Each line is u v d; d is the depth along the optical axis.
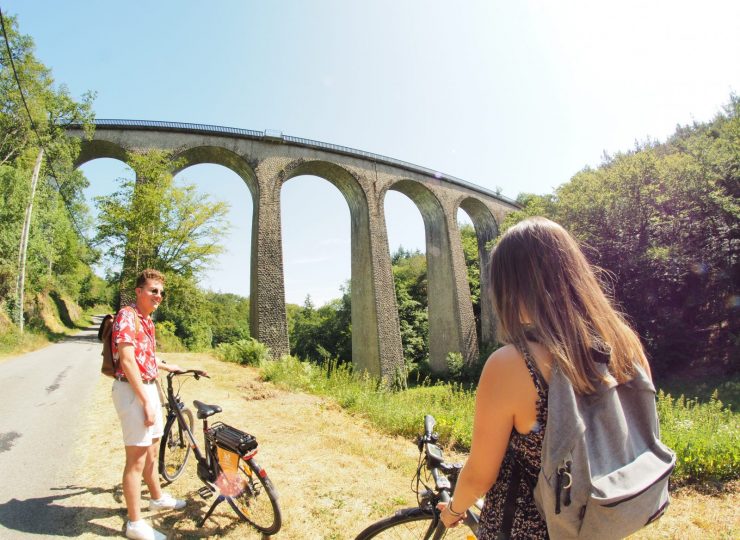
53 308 36.03
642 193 23.00
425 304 53.84
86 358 15.34
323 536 3.59
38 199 26.62
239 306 82.31
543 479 1.08
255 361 14.39
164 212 25.69
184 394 8.86
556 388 1.13
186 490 4.27
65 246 44.41
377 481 4.85
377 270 32.03
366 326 32.12
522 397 1.22
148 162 24.97
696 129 31.42
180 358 15.64
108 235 24.88
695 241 22.09
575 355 1.15
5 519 3.55
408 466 5.42
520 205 50.19
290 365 11.85
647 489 1.04
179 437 4.62
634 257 22.16
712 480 5.56
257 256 26.77
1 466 4.70
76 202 41.59
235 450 3.56
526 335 1.30
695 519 4.52
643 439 1.21
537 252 1.31
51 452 5.15
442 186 38.81
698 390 18.14
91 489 4.17
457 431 6.93
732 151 21.95
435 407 8.57
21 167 24.20
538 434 1.21
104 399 8.09
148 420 3.26
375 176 33.84
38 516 3.62
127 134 25.94
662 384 20.34
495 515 1.34
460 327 36.22
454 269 37.53
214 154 28.55
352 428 7.12
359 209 33.81
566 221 25.56
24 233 23.69
